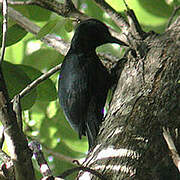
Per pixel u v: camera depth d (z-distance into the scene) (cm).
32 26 1036
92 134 843
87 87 862
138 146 652
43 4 951
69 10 932
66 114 892
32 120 1201
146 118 677
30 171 512
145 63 751
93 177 646
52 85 1034
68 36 1251
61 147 1340
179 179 632
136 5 1347
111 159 651
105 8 907
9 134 513
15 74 980
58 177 551
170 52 744
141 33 813
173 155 604
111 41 921
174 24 805
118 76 832
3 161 580
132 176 625
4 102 517
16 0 1187
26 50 1364
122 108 712
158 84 710
